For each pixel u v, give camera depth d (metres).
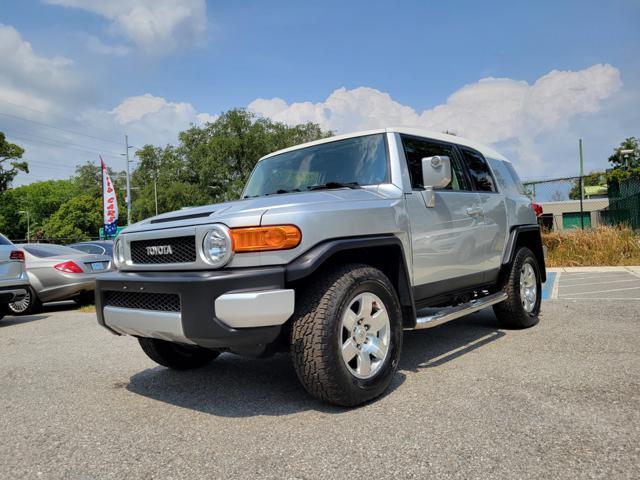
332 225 3.09
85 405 3.39
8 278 7.36
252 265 2.88
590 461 2.22
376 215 3.37
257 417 2.98
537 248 5.62
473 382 3.42
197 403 3.31
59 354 5.09
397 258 3.51
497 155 5.56
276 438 2.64
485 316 6.07
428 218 3.88
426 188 3.89
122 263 3.47
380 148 3.90
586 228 13.95
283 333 3.05
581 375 3.46
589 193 36.19
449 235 4.10
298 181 4.23
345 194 3.45
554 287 8.45
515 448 2.37
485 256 4.65
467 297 4.68
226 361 4.48
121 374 4.16
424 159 3.66
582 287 8.24
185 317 2.84
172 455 2.50
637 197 14.87
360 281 3.07
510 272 5.01
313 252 2.95
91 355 4.96
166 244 3.17
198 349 4.20
